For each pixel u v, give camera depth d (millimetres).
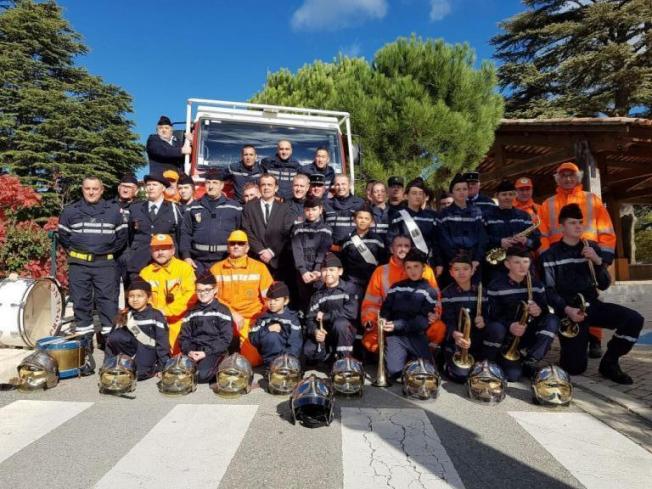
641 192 17109
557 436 3270
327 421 3377
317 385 3432
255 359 5020
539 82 25844
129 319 4500
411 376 4004
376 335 4824
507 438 3221
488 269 5613
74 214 5441
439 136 10883
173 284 5109
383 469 2762
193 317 4539
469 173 6176
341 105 11234
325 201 5969
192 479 2625
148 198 5785
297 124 7277
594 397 4102
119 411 3662
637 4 22828
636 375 4691
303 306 5477
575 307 4664
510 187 5730
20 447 3016
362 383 4023
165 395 4051
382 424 3441
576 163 10680
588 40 24359
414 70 11492
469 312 4660
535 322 4723
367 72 11961
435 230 5645
